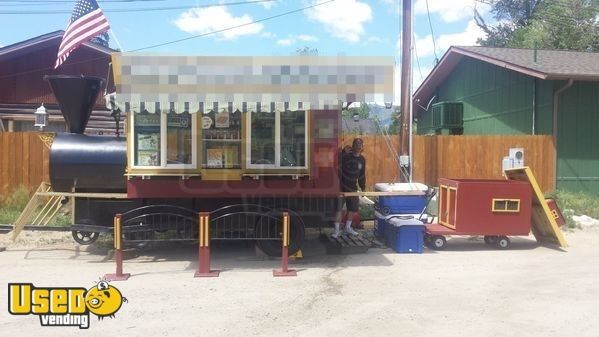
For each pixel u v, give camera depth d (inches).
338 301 263.4
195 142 349.4
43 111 560.7
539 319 235.5
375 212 450.6
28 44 729.6
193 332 220.4
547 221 401.1
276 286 293.0
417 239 383.9
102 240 420.5
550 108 612.7
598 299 265.6
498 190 393.7
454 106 829.2
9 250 388.5
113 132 709.9
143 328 225.1
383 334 217.2
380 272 325.1
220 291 282.4
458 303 259.6
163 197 354.0
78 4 412.2
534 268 333.7
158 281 303.7
